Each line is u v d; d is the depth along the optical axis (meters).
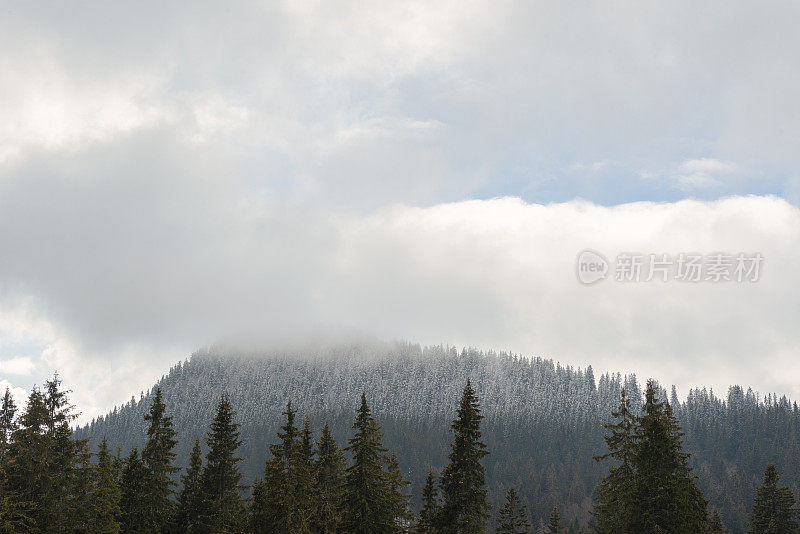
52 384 53.78
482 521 52.31
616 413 52.72
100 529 53.53
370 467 53.12
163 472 61.03
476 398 54.03
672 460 47.88
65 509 51.88
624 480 51.03
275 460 54.41
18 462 50.47
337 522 56.34
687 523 46.31
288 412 56.28
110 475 55.56
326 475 60.03
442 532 51.34
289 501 52.81
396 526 54.75
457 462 52.34
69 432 53.84
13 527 47.84
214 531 60.34
